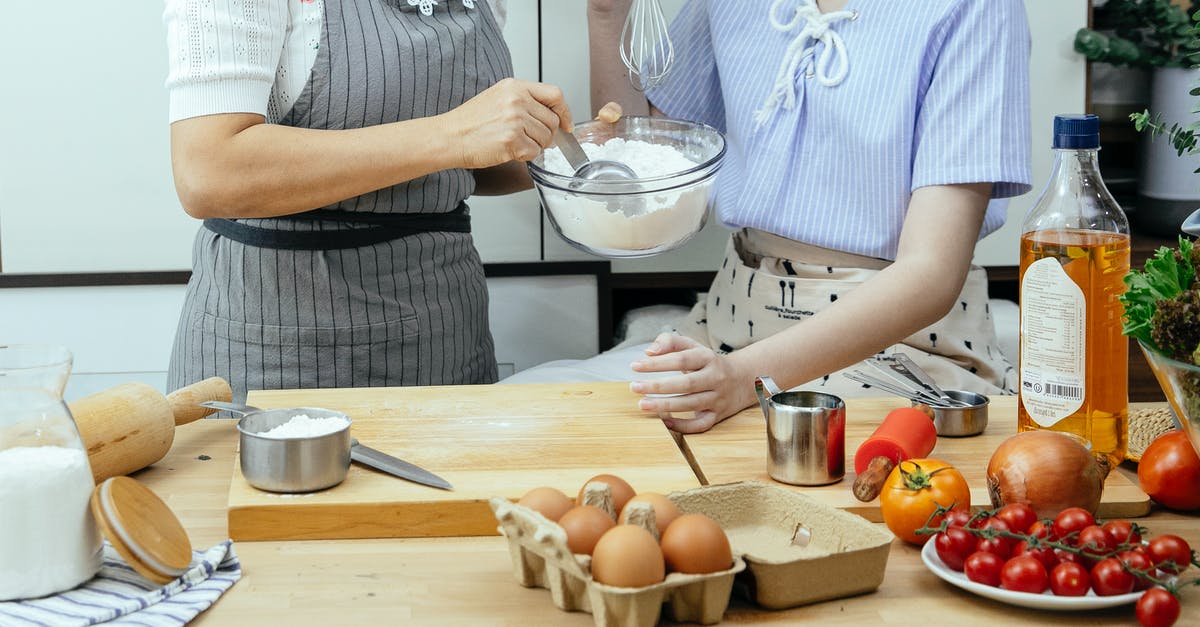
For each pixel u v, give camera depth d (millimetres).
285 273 1646
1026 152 1611
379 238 1671
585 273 2320
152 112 2158
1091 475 1014
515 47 2234
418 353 1738
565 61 2246
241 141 1453
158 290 2217
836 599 933
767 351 1396
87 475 964
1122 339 1157
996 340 1896
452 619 903
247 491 1099
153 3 2115
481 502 1076
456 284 1790
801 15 1773
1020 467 1018
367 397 1408
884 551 932
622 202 1396
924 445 1143
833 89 1726
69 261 2199
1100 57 2332
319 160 1448
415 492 1098
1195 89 1232
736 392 1359
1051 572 896
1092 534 896
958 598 936
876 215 1723
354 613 914
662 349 1334
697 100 2049
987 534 920
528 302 2328
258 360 1672
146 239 2209
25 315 2195
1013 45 1630
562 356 2357
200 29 1446
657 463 1185
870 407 1415
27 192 2164
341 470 1116
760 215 1803
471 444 1239
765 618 904
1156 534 1062
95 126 2152
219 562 979
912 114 1671
